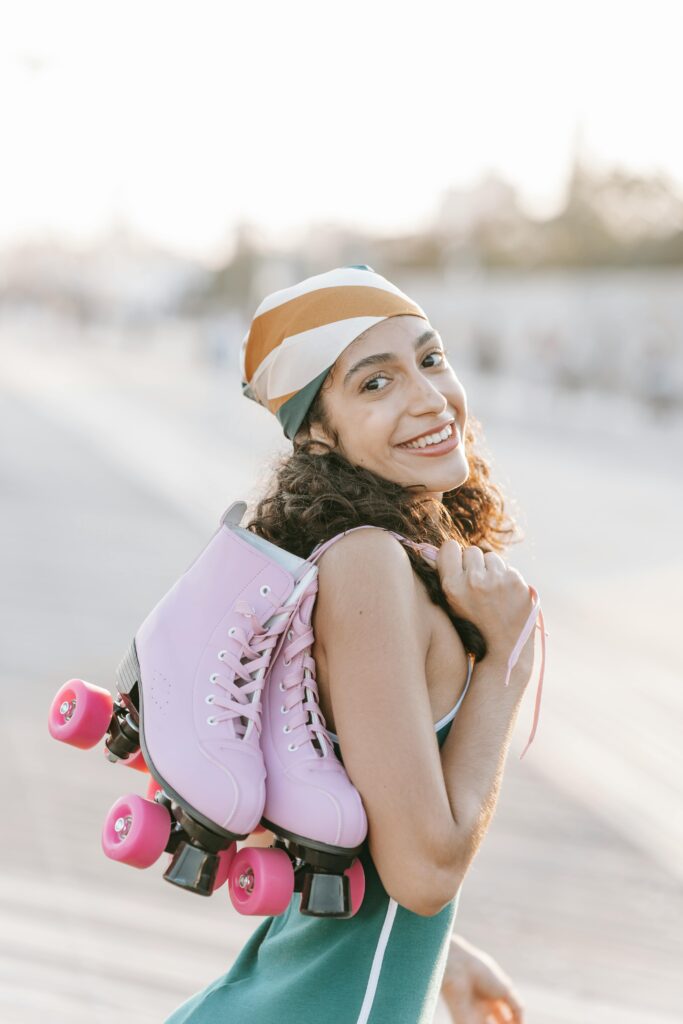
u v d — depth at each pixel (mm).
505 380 37031
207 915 3705
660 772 5125
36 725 5473
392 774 1319
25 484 15336
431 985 1439
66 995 3107
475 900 3879
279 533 1497
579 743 5496
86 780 4805
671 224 59188
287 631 1410
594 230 59438
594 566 10141
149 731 1380
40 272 131875
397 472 1523
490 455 1883
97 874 3924
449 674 1452
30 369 54219
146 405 31469
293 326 1511
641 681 6566
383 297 1510
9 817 4383
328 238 51562
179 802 1340
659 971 3422
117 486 15484
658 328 30516
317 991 1421
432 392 1503
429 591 1456
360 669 1350
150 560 10359
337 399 1518
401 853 1320
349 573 1384
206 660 1396
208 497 14430
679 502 14602
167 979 3260
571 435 24594
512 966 3439
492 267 60312
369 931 1425
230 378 44781
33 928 3502
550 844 4344
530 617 1452
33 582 9070
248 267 74688
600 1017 3123
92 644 7141
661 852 4289
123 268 114688
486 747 1407
